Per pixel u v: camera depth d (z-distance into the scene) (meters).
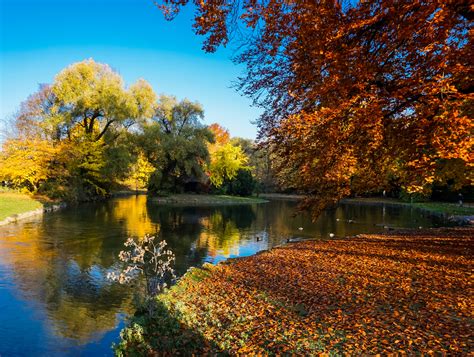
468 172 12.69
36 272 11.58
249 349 5.44
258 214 34.28
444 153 6.27
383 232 21.12
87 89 34.84
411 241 15.32
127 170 39.44
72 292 9.89
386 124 7.82
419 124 6.95
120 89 36.75
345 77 6.72
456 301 6.86
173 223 25.02
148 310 7.29
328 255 12.77
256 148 10.32
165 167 45.97
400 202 51.72
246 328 6.27
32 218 23.66
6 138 32.16
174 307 7.37
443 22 5.90
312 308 7.10
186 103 48.53
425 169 7.50
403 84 6.89
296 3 6.55
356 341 5.41
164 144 42.22
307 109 8.11
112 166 37.69
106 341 7.09
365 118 6.77
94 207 33.31
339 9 6.57
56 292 9.84
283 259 12.51
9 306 8.70
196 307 7.54
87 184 39.22
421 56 6.81
